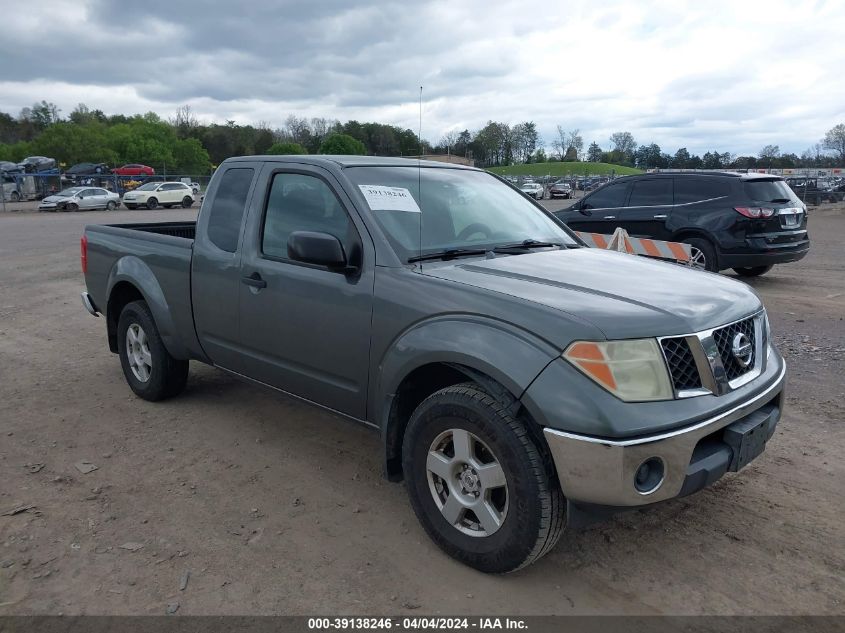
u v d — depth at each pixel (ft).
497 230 13.58
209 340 15.21
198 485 13.07
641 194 36.81
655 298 10.09
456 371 10.56
